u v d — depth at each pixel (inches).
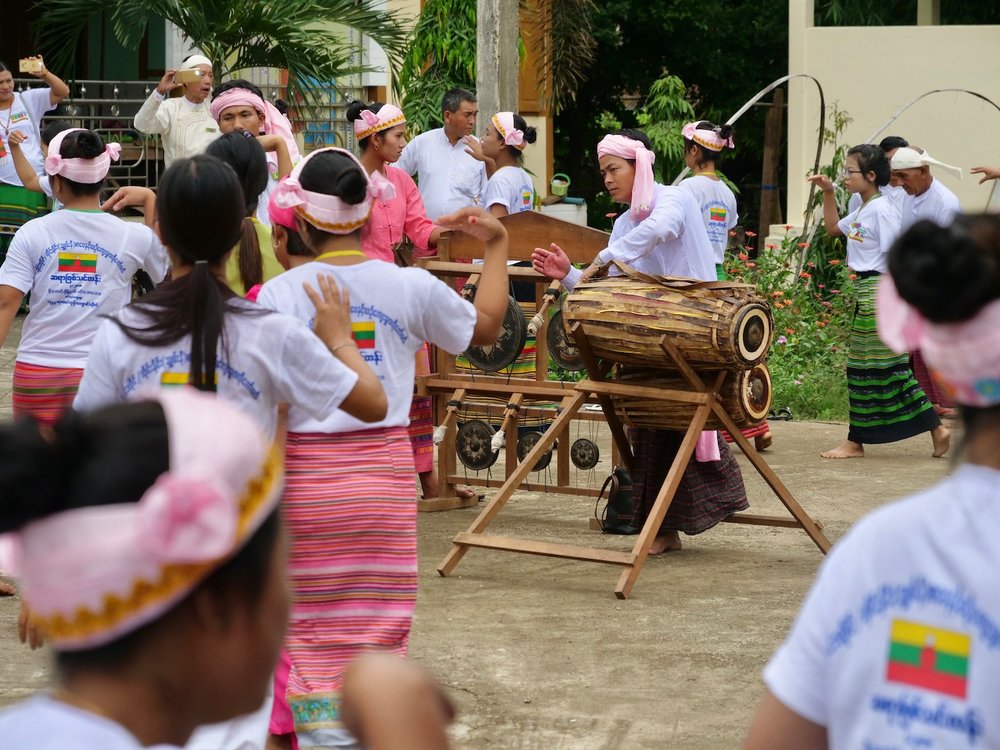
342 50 599.8
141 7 530.9
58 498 52.3
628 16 888.3
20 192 462.6
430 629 217.5
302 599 151.1
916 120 572.7
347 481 151.3
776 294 476.1
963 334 70.3
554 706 185.8
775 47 922.1
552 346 292.4
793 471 341.4
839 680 72.4
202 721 57.1
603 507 305.9
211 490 51.9
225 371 130.4
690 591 238.8
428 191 361.7
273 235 162.7
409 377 158.9
